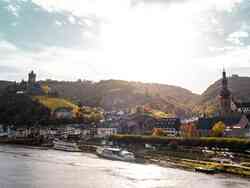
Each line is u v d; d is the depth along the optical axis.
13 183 106.31
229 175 128.38
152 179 117.50
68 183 108.50
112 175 125.88
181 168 149.12
